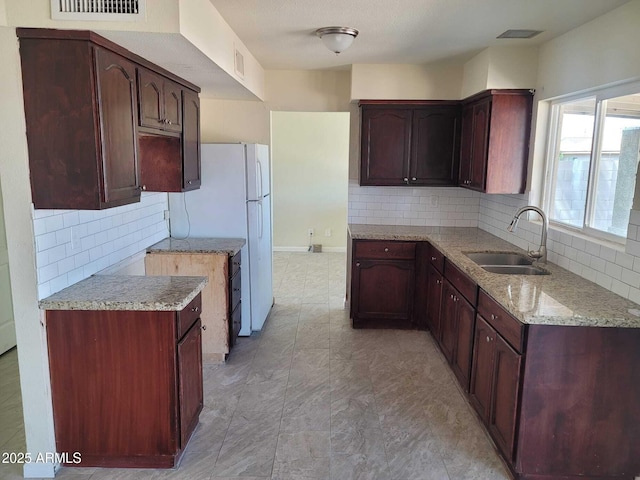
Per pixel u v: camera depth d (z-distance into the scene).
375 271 4.22
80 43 2.01
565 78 3.05
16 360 3.67
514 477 2.31
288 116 7.33
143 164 3.23
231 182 3.92
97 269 2.79
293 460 2.45
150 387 2.33
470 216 4.65
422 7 2.57
